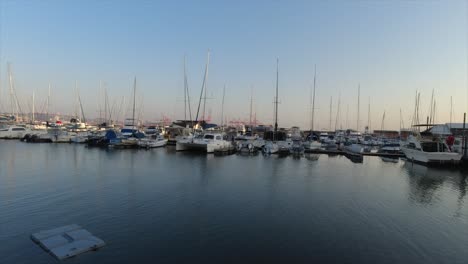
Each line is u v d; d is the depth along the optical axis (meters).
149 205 13.81
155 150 41.22
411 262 8.89
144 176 21.02
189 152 39.47
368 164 33.03
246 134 58.81
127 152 37.84
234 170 25.22
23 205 13.21
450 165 30.73
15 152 34.78
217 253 9.09
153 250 9.12
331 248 9.68
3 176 19.94
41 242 9.12
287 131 68.88
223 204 14.41
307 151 44.91
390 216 13.27
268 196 16.27
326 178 22.64
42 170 22.52
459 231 11.61
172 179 20.19
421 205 15.29
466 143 31.56
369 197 16.72
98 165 25.75
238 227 11.35
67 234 9.83
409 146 36.47
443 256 9.34
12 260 8.05
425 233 11.28
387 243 10.22
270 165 29.33
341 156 41.59
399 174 25.78
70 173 21.41
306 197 16.31
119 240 9.75
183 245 9.58
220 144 39.66
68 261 8.14
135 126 56.72
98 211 12.66
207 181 19.89
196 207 13.78
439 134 36.50
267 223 11.89
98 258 8.43
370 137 66.06
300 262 8.69
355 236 10.77
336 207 14.45
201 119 49.97
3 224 10.82
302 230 11.21
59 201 13.99
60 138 49.69
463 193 18.44
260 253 9.18
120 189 16.80
